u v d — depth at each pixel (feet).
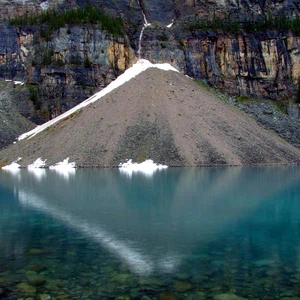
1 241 63.26
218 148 236.02
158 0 456.86
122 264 51.55
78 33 365.40
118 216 82.79
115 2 442.50
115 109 273.54
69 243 61.77
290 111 359.25
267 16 413.39
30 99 347.36
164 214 84.48
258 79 375.25
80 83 354.13
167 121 253.24
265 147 253.85
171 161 222.69
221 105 305.73
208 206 94.27
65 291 42.86
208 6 422.41
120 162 225.56
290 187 127.95
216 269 49.57
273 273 48.16
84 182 145.69
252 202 99.50
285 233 68.08
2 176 178.19
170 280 45.96
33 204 98.99
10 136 310.24
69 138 255.91
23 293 42.34
